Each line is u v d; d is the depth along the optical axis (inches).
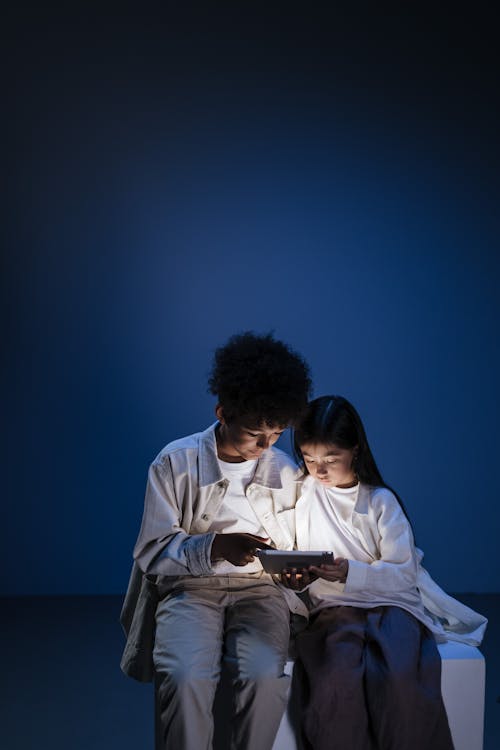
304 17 167.3
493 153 169.0
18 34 165.0
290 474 93.4
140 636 89.7
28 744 108.7
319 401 92.8
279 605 87.7
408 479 170.9
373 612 89.3
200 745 77.6
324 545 94.3
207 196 167.6
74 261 167.2
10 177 165.9
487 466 171.2
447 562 171.9
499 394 170.7
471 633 93.7
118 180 166.9
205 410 169.0
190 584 88.5
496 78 168.4
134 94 166.4
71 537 170.6
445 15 167.8
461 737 86.7
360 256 168.9
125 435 169.3
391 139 168.4
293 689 85.8
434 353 169.9
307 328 168.7
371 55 167.8
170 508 88.5
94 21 165.8
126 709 119.8
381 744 81.8
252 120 167.6
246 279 168.2
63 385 168.4
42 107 165.5
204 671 79.1
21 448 169.0
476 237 169.3
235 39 167.2
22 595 170.7
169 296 167.9
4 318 167.0
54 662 136.7
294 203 168.2
